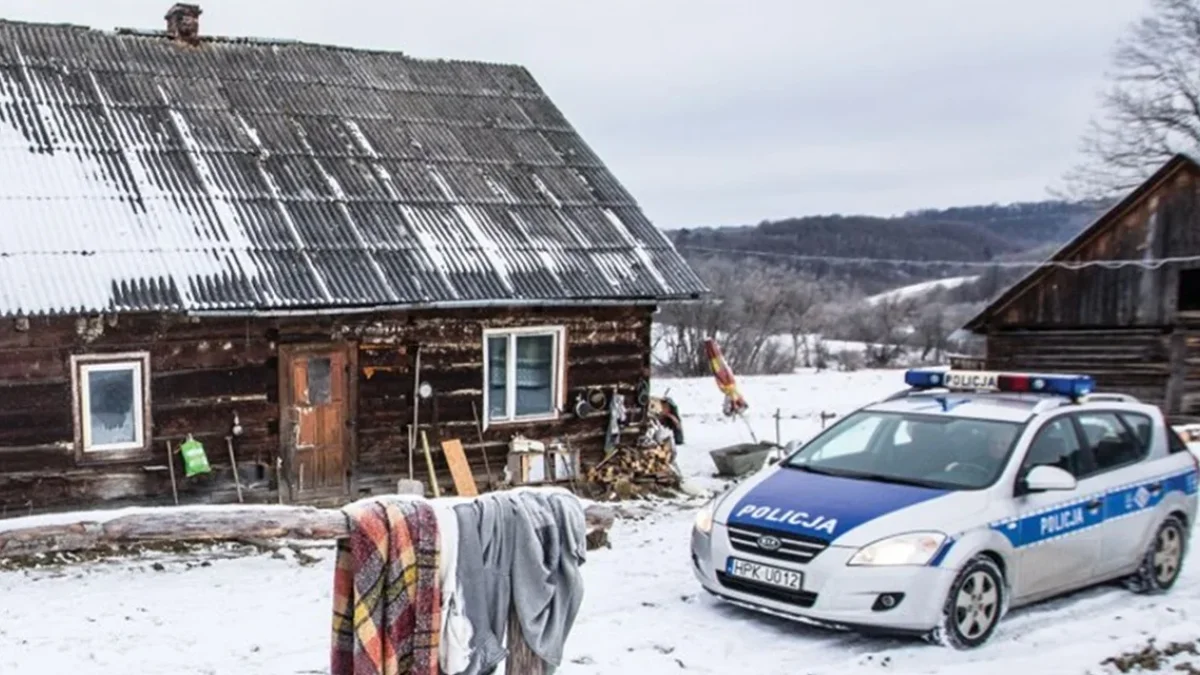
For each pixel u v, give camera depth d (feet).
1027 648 22.61
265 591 28.35
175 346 36.81
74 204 36.63
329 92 49.16
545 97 56.39
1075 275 71.46
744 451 49.24
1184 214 67.10
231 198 39.99
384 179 44.73
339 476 40.32
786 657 21.86
